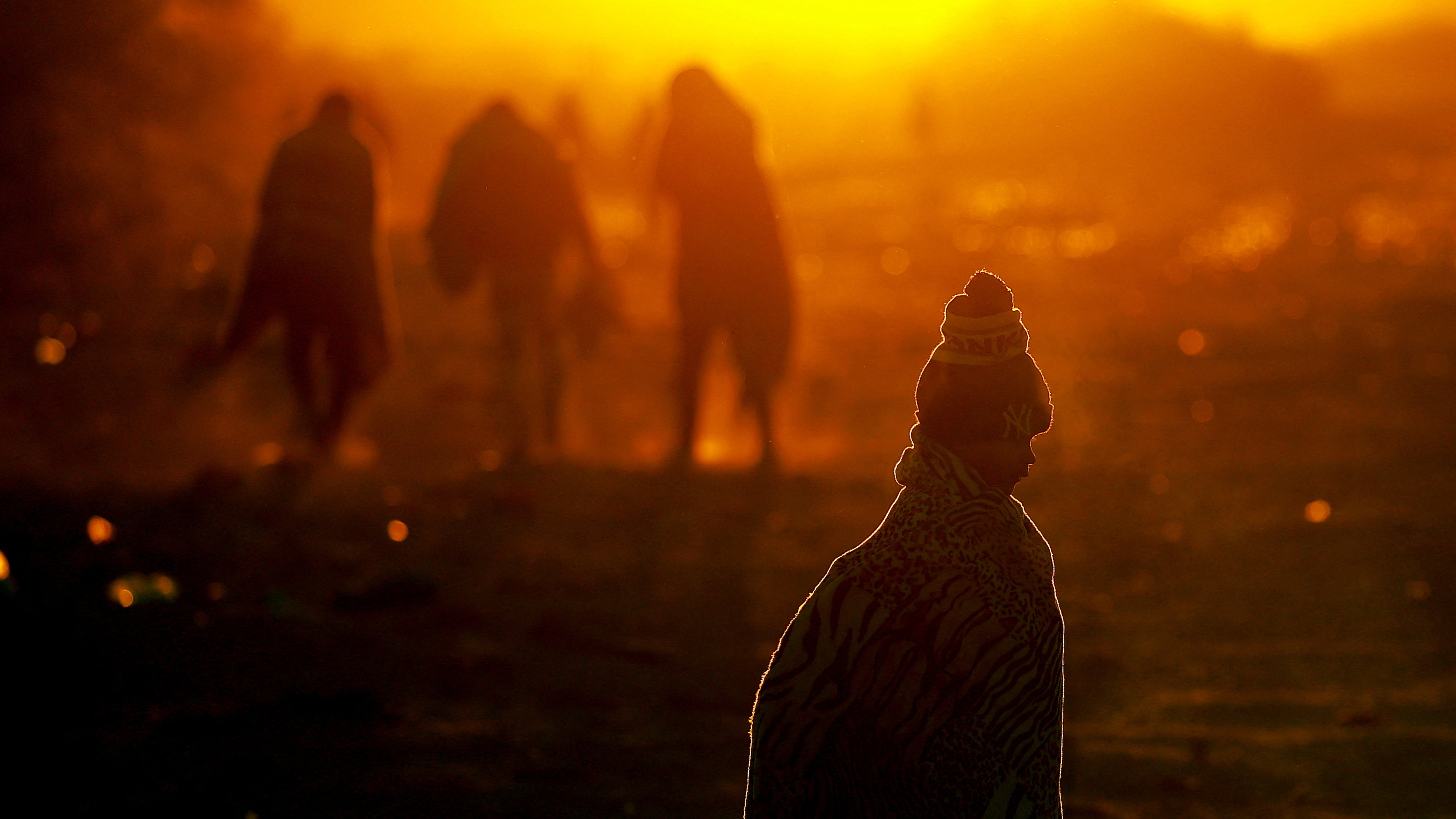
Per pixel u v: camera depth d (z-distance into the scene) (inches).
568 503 709.9
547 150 805.9
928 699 177.0
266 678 429.1
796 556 635.5
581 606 551.2
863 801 178.1
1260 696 477.7
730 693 465.7
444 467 780.6
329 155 724.0
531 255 811.4
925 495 186.1
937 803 176.2
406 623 508.1
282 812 335.3
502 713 425.1
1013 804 177.5
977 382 187.0
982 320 188.7
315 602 528.1
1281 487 767.7
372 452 818.2
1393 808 382.0
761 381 794.8
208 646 448.5
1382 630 541.3
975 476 186.7
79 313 1147.9
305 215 721.6
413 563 597.9
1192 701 473.4
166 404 896.3
